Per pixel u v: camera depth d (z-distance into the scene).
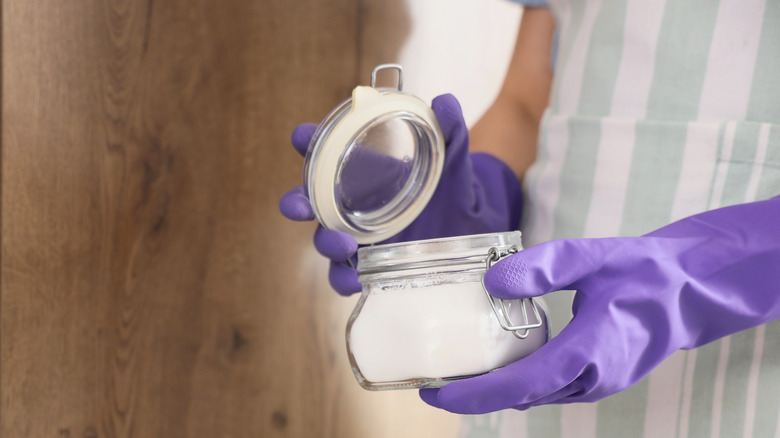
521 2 1.13
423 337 0.79
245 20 1.52
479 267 0.80
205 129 1.49
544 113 1.01
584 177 0.95
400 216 0.93
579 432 0.95
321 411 1.62
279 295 1.57
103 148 1.38
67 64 1.33
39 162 1.32
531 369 0.76
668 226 0.84
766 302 0.80
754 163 0.87
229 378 1.53
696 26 0.90
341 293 0.94
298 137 0.93
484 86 1.90
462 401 0.77
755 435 0.86
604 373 0.77
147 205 1.44
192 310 1.49
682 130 0.90
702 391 0.88
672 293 0.79
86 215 1.37
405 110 0.88
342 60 1.64
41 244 1.33
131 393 1.43
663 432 0.90
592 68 0.95
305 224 1.59
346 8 1.65
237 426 1.54
